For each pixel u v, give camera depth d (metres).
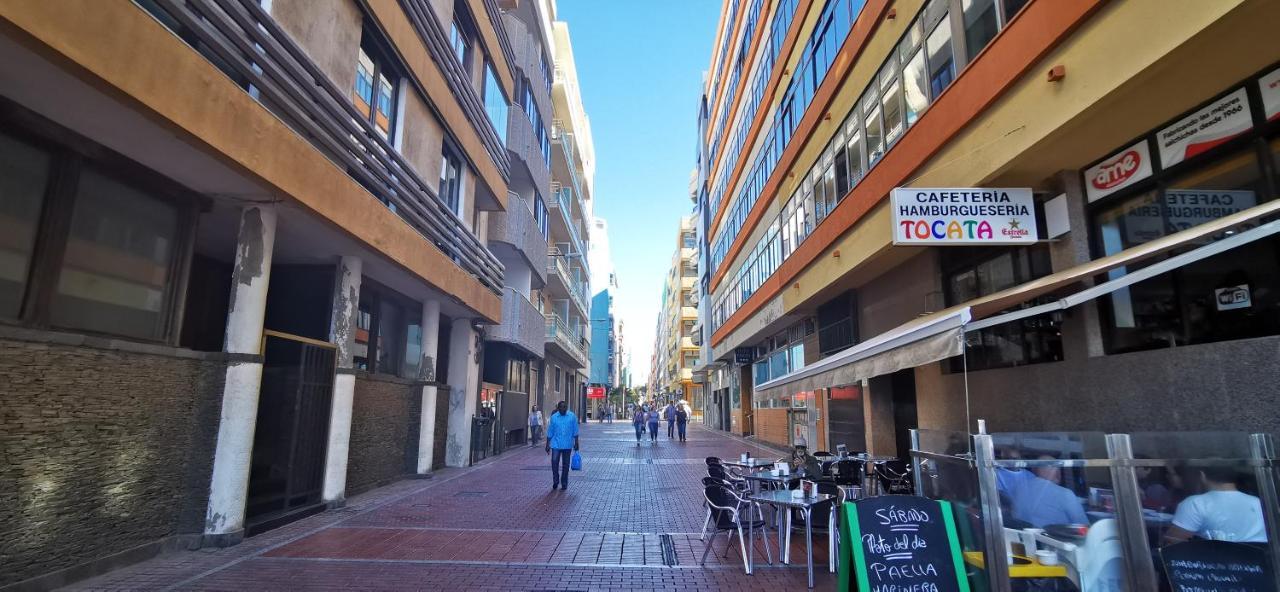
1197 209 5.70
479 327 17.48
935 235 7.44
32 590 5.07
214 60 6.64
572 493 11.55
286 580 5.86
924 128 9.09
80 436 5.56
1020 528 4.12
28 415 5.07
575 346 37.34
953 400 9.50
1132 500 3.96
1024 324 8.01
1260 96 5.14
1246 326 5.17
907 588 4.34
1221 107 5.48
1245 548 3.81
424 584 5.80
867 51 11.66
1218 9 4.45
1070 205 7.14
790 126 17.16
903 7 10.14
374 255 10.09
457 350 16.30
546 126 25.92
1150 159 6.23
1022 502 4.16
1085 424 6.50
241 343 7.32
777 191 18.61
